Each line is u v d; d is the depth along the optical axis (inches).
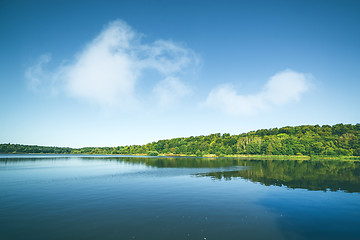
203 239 569.0
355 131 6845.5
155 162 3646.7
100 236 587.2
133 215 751.7
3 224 670.5
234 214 768.9
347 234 613.6
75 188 1212.5
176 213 775.1
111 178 1596.9
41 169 2249.0
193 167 2596.0
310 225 675.4
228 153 7219.5
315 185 1333.7
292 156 5595.5
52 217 732.0
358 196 1042.7
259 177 1676.9
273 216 752.3
